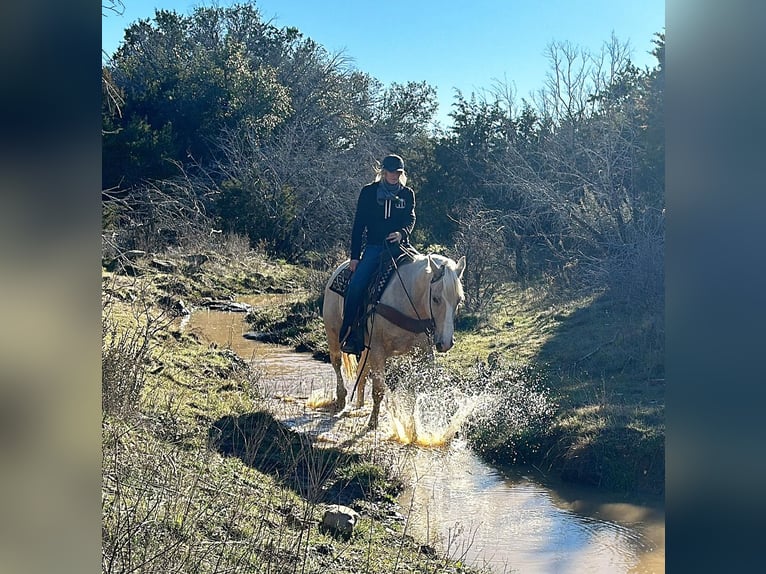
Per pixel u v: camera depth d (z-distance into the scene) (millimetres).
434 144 22750
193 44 33375
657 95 13539
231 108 27219
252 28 35625
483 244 14047
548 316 11703
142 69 28578
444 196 21609
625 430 6141
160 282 14516
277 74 33219
